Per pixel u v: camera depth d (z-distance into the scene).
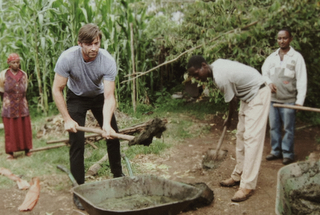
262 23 4.50
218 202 3.76
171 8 5.64
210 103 7.91
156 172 4.63
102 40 7.29
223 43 4.99
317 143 5.59
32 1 6.93
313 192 2.79
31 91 8.38
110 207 2.72
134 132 6.00
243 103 3.79
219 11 4.81
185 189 2.68
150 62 8.13
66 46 7.59
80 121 3.58
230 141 5.88
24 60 7.84
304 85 4.48
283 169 2.61
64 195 3.98
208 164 3.85
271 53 5.05
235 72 3.50
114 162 3.96
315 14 4.50
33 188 3.23
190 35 5.83
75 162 3.55
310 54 5.84
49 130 6.16
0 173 3.45
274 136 4.94
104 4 7.25
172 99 8.16
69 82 3.54
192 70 3.48
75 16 6.98
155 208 2.32
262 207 3.63
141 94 8.05
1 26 7.30
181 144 5.73
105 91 3.41
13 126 4.98
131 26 7.22
